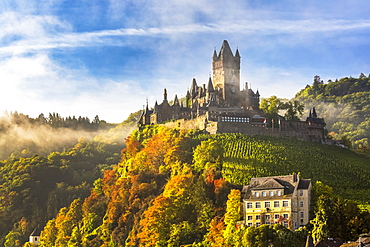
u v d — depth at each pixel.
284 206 198.62
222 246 199.38
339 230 181.12
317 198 199.50
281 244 178.88
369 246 145.88
